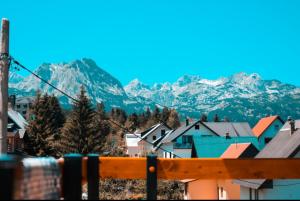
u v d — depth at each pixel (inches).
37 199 182.2
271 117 3651.6
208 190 335.9
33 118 3061.0
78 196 231.6
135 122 6067.9
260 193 1064.8
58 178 216.1
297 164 289.1
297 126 1471.5
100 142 2913.4
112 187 1305.4
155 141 3833.7
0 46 548.7
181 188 1448.1
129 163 281.3
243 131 3373.5
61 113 4023.1
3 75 546.6
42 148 2847.0
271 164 287.9
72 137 2869.1
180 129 3427.7
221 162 282.7
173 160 279.4
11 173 165.9
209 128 3235.7
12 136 2464.3
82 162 256.1
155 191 269.9
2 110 541.6
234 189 1034.7
